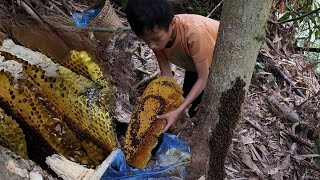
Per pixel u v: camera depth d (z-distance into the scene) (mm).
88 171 1539
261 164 2756
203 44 1960
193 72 2365
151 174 1768
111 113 1964
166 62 2256
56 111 1779
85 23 2889
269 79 3672
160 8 1759
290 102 3561
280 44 4336
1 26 1875
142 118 1869
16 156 1519
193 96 1916
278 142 3002
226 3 1526
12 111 1702
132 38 3033
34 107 1695
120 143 2045
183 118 2234
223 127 1647
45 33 1905
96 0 3504
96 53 2133
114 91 2209
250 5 1483
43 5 2814
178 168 1807
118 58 2600
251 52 1547
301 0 4355
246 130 2990
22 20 1947
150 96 1889
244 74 1579
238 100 1615
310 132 3197
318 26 4336
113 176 1706
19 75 1642
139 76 2902
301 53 4570
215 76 1604
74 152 1808
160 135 1915
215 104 1630
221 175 1743
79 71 1855
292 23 4660
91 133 1756
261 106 3326
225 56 1562
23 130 1761
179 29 1985
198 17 2035
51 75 1697
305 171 2824
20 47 1687
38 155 1790
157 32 1794
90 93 1745
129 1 1780
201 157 1687
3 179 1435
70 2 3398
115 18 2758
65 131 1785
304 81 3928
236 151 2762
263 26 1517
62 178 1552
